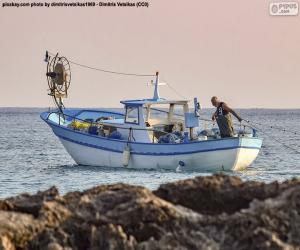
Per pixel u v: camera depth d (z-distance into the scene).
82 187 73.75
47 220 28.67
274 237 26.56
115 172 88.75
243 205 30.39
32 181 80.75
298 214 27.84
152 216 28.44
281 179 81.69
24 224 28.23
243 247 26.80
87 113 104.38
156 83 94.94
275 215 27.69
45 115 100.88
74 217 28.91
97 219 28.66
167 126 92.56
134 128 92.25
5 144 171.38
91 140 94.69
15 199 30.78
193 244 27.17
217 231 27.72
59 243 27.81
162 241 27.34
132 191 30.03
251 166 100.12
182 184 31.27
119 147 92.50
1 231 27.66
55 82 101.00
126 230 28.28
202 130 94.25
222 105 88.00
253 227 27.36
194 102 91.31
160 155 90.06
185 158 88.81
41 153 137.38
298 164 105.12
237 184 31.14
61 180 81.31
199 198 30.77
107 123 94.62
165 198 30.97
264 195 30.27
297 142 175.50
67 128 96.69
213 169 88.75
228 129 88.25
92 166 95.69
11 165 106.69
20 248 27.78
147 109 91.94
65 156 129.00
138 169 91.75
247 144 88.31
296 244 26.80
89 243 28.05
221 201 30.55
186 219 28.30
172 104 92.31
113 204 29.61
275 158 118.56
